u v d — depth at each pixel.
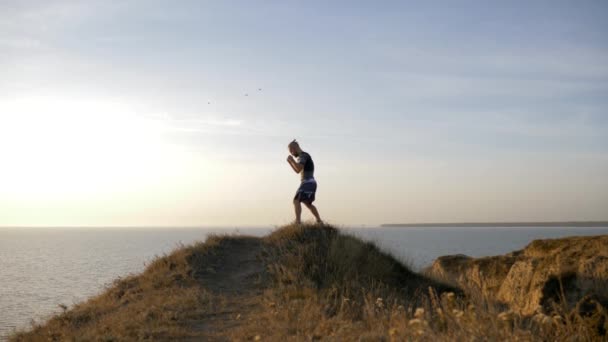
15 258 107.06
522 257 12.79
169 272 11.70
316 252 11.68
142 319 8.03
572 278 7.82
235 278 11.02
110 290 11.40
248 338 6.79
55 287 50.47
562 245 11.42
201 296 9.48
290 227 13.17
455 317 5.57
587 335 5.66
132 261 85.75
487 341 4.89
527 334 5.04
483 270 13.39
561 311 6.49
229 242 13.77
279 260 11.46
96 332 7.59
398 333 5.54
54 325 9.02
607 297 6.82
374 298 9.02
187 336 7.12
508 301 9.20
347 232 13.46
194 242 13.95
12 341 9.00
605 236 10.47
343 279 10.17
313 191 12.98
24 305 37.78
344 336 6.21
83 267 76.25
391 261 13.07
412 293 11.19
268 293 9.38
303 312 7.74
